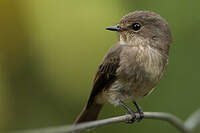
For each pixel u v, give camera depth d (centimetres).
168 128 1185
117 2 1226
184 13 1206
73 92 1236
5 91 1285
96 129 1195
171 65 1191
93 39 1238
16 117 1258
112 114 1206
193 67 1180
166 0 1205
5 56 1300
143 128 1198
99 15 1232
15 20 1293
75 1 1245
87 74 1239
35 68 1276
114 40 1225
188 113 1166
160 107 1175
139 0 1214
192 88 1172
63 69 1249
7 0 1282
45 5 1264
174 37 1200
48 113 1234
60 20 1252
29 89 1272
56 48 1255
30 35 1280
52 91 1250
